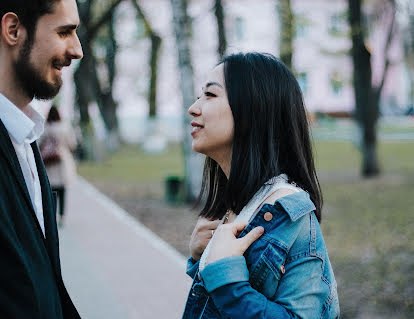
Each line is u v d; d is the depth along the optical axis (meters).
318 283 1.33
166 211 9.37
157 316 4.16
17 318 1.16
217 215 1.68
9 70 1.32
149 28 18.39
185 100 9.67
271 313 1.24
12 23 1.28
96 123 21.08
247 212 1.42
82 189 12.70
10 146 1.28
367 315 4.16
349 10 12.70
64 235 7.16
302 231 1.34
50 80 1.35
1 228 1.14
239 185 1.43
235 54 1.51
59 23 1.31
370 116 13.67
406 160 17.91
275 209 1.34
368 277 5.15
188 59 9.48
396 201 9.73
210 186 1.72
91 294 4.68
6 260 1.15
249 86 1.44
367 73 13.51
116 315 4.17
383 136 28.39
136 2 17.70
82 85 20.31
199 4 15.73
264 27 20.44
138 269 5.50
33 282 1.19
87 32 15.11
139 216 8.93
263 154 1.44
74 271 5.39
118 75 27.48
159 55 26.27
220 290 1.27
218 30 10.91
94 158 20.77
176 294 4.70
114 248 6.45
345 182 12.77
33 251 1.24
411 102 42.44
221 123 1.45
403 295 4.55
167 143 30.31
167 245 6.72
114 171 17.53
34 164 1.47
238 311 1.25
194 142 1.51
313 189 1.48
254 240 1.33
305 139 1.52
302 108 1.53
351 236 7.02
